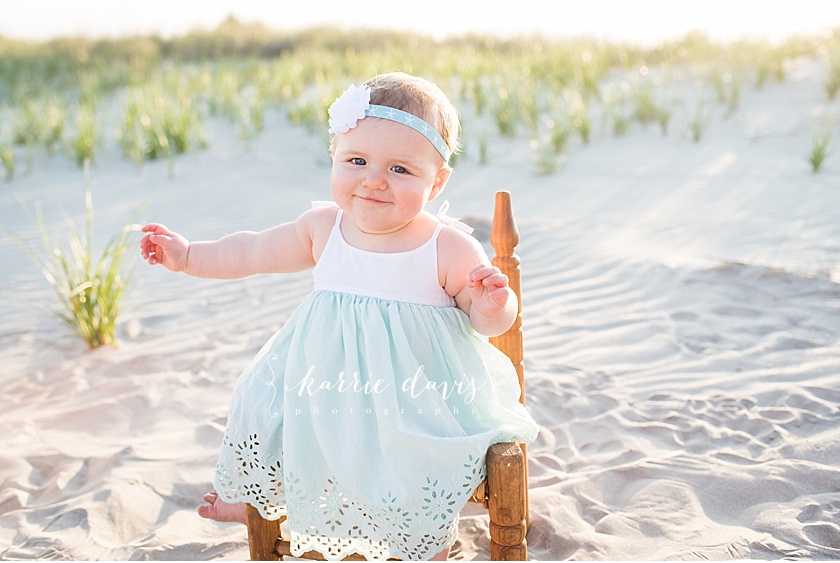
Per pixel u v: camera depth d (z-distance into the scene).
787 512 2.58
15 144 9.61
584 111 9.05
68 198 7.45
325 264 2.14
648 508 2.67
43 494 2.96
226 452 2.10
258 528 2.23
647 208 6.30
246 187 7.58
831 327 4.01
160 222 6.51
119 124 9.98
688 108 9.65
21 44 19.52
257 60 16.38
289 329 2.18
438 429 1.96
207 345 4.32
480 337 2.16
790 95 9.76
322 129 9.36
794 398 3.37
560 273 5.02
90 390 3.85
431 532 1.91
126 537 2.70
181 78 13.41
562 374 3.76
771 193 6.41
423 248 2.08
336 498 2.02
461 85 10.78
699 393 3.48
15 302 5.05
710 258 4.98
